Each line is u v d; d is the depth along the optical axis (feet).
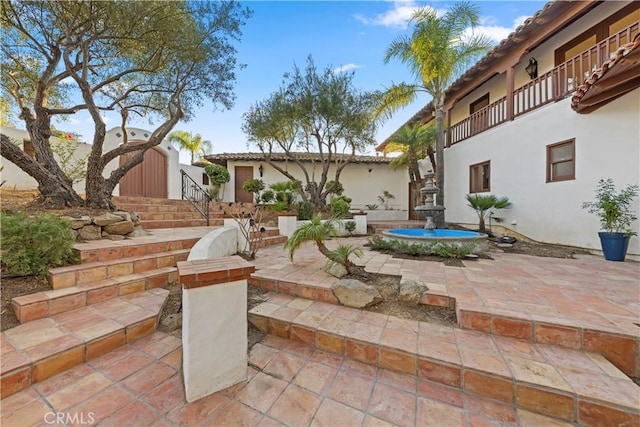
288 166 46.88
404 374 7.32
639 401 5.57
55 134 25.20
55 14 15.17
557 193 22.07
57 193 15.98
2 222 9.45
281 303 10.82
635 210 17.25
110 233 15.06
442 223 30.12
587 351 7.38
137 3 15.71
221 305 6.61
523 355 7.18
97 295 9.87
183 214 25.45
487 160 29.68
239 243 17.54
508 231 26.86
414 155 37.40
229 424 5.63
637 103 17.26
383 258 16.98
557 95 22.29
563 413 5.86
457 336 8.18
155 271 12.19
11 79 17.93
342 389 6.76
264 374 7.30
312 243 23.85
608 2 22.49
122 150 18.49
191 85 21.38
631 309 8.77
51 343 7.14
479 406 6.20
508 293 10.32
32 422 5.43
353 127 33.76
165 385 6.61
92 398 6.11
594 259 17.29
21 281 9.70
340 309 10.19
